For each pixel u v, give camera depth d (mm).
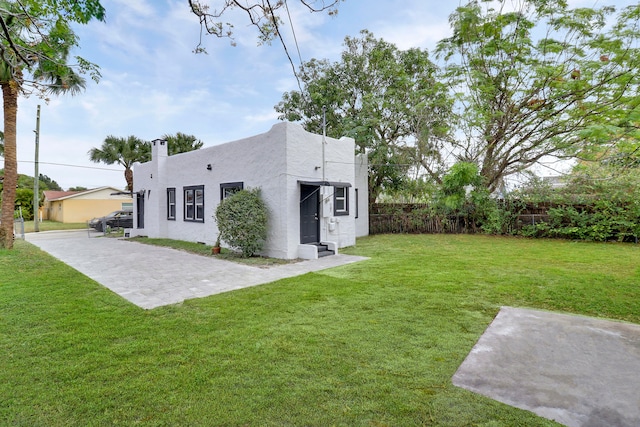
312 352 3043
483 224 13258
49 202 32031
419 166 14344
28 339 3348
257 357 2949
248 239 8469
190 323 3820
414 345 3184
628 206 10289
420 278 5930
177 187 13070
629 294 4754
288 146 8516
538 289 5086
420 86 14430
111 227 18844
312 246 8445
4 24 2928
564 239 11453
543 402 2250
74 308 4371
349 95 15102
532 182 12391
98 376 2635
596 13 9148
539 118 10922
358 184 13758
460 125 11836
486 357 2932
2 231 9703
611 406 2191
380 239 12422
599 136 6996
